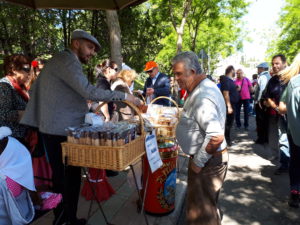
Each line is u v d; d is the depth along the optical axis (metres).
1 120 2.82
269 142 5.46
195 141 2.27
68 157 2.25
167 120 3.22
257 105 6.37
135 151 2.31
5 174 2.61
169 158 3.04
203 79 2.26
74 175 2.64
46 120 2.48
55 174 2.63
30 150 3.19
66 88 2.48
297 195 3.49
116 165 2.09
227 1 16.91
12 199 2.65
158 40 16.20
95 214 3.17
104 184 3.53
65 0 3.45
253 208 3.53
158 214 3.11
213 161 2.32
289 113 3.05
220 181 2.38
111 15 7.64
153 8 15.51
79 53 2.57
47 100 2.48
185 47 21.44
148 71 5.73
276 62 4.57
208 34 21.34
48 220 3.06
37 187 3.22
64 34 12.74
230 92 6.51
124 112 4.19
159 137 3.06
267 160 5.50
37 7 3.55
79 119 2.58
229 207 3.57
